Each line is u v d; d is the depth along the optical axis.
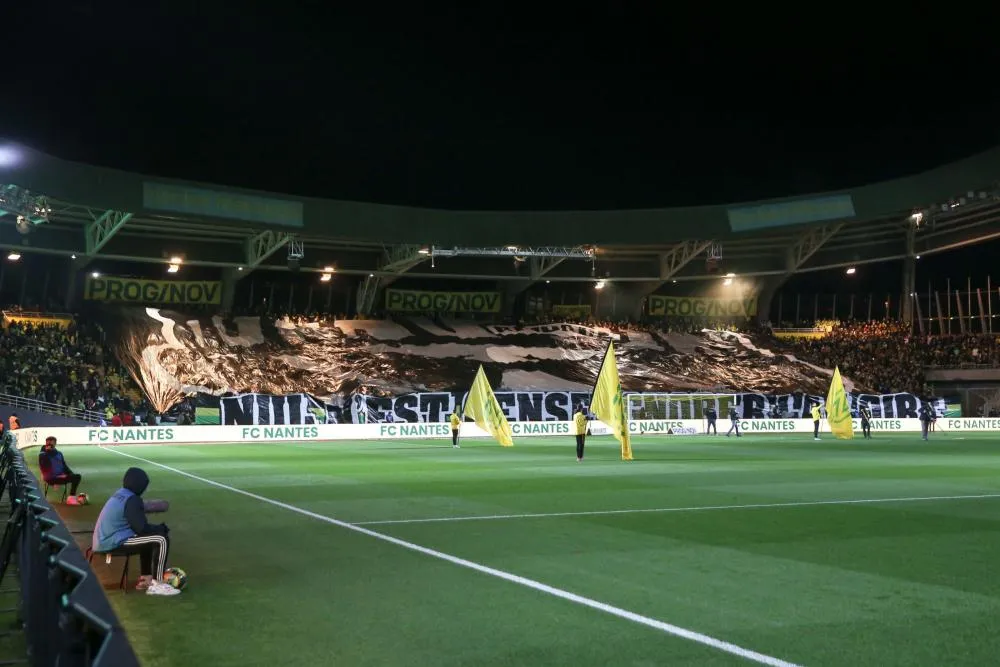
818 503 15.06
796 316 69.75
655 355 58.84
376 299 61.56
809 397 52.75
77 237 48.56
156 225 49.28
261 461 27.06
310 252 56.16
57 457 15.92
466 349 56.81
